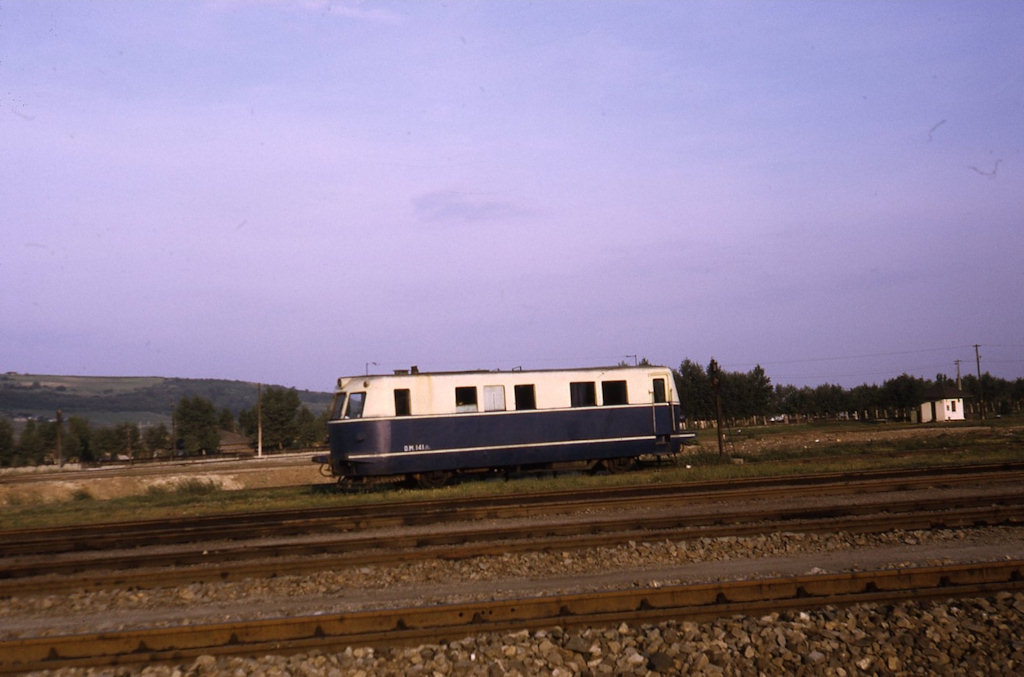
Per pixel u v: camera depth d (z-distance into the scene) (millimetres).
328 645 8109
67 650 8094
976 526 13852
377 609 9406
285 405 103750
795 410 99812
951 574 9289
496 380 28094
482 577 11562
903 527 13898
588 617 8430
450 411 27484
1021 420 70625
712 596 8977
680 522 15461
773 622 8250
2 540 17141
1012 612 8289
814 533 13578
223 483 41188
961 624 8023
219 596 11141
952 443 38188
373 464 26719
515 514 17953
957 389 83938
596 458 28781
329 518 17453
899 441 42219
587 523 15383
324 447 82812
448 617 8578
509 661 7633
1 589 11516
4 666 7793
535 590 10586
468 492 23438
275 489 32781
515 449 27953
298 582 11617
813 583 9109
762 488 20141
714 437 57031
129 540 16609
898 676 7117
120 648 8148
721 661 7465
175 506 26062
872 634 7883
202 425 101688
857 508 15930
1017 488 18766
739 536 13555
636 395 29516
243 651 8047
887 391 89312
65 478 54250
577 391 28906
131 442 106188
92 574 12906
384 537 14602
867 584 9164
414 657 7793
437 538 14562
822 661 7328
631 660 7520
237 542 16219
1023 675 7016
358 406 27031
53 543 16469
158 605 10883
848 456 32438
